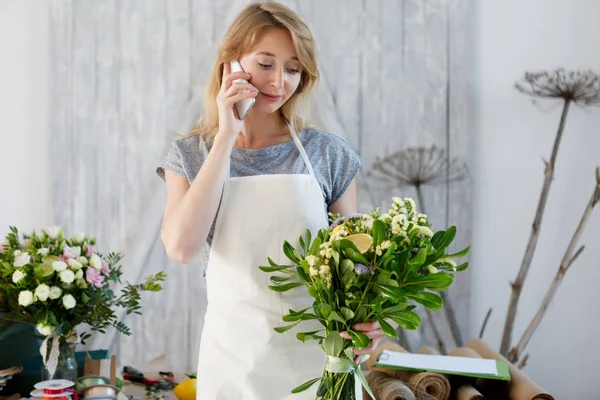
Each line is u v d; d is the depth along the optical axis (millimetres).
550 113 3670
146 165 3572
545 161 3668
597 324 3697
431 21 3619
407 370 2430
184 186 1828
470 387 2418
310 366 1736
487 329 3697
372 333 1564
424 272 1548
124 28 3545
